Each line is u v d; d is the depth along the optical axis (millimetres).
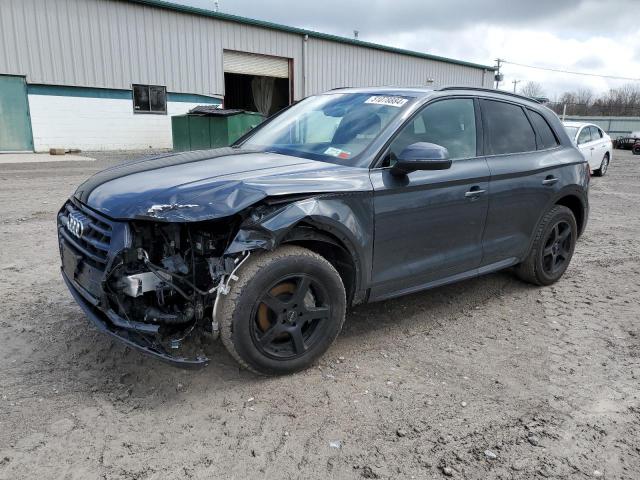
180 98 22609
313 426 2814
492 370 3514
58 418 2795
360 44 28672
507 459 2605
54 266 5348
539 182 4688
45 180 11664
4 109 18406
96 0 19641
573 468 2561
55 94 19359
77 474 2387
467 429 2836
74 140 20109
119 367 3346
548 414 3006
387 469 2502
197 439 2674
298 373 3352
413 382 3312
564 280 5520
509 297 4934
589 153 15133
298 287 3195
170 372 3297
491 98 4551
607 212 10016
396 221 3578
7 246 6027
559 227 5156
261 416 2885
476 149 4238
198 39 22656
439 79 34281
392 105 3957
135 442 2631
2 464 2424
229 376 3283
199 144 19656
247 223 2945
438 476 2469
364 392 3166
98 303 2949
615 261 6379
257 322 3145
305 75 26844
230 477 2408
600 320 4449
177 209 2832
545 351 3828
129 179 3342
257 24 24234
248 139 4547
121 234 2857
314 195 3168
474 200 4078
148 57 21344
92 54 19906
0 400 2934
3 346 3576
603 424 2930
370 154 3564
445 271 4070
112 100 20734
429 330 4129
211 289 2988
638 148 29078
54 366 3336
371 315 4359
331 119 4121
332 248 3486
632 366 3631
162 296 2953
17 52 18297
